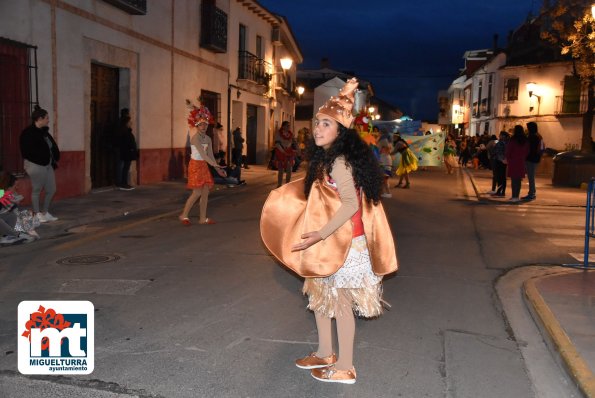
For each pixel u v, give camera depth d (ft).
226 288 18.98
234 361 13.19
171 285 19.20
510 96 118.01
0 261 22.44
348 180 11.00
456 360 13.62
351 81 11.50
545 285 19.43
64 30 37.86
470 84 160.66
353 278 11.59
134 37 47.60
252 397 11.51
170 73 55.16
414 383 12.35
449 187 57.82
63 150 38.58
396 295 18.84
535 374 12.98
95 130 44.93
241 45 79.82
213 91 67.05
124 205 36.99
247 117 87.86
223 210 37.40
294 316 16.37
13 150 33.53
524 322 16.49
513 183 44.96
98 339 14.29
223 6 69.15
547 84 110.32
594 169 56.85
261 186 55.57
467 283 20.53
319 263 11.40
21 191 34.35
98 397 11.31
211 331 15.03
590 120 69.36
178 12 56.29
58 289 18.52
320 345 12.82
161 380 12.12
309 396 11.64
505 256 25.04
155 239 27.17
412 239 28.53
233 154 69.00
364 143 11.51
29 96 34.27
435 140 79.20
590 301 17.38
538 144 45.42
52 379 12.03
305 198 11.84
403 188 55.52
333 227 10.93
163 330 14.99
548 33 69.56
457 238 29.04
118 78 47.75
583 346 13.60
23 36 33.78
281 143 50.52
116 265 21.90
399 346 14.42
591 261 24.20
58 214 32.35
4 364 12.71
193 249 24.94
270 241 11.89
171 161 56.13
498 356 13.94
